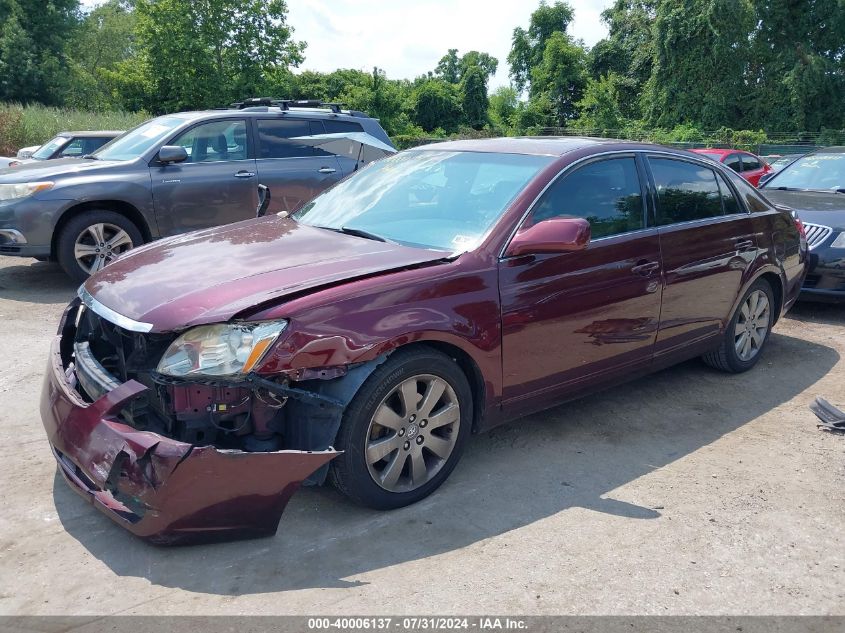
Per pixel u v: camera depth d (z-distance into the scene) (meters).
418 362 3.29
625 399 4.94
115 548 3.06
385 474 3.31
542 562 3.02
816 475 3.89
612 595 2.81
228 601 2.72
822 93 38.53
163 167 7.82
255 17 32.38
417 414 3.37
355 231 4.00
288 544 3.11
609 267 4.07
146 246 4.04
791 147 33.41
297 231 4.05
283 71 33.59
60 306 7.03
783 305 5.68
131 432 2.86
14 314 6.70
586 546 3.15
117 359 3.49
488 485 3.69
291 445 3.17
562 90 51.50
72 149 13.23
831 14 38.38
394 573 2.92
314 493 3.56
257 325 2.94
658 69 40.72
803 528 3.35
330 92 49.34
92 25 53.84
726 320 5.09
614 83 46.19
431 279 3.36
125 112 29.44
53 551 3.03
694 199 4.79
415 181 4.36
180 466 2.73
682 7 39.00
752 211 5.25
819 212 7.20
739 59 38.78
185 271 3.42
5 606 2.68
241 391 3.02
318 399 3.03
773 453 4.16
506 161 4.20
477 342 3.49
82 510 3.36
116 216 7.61
